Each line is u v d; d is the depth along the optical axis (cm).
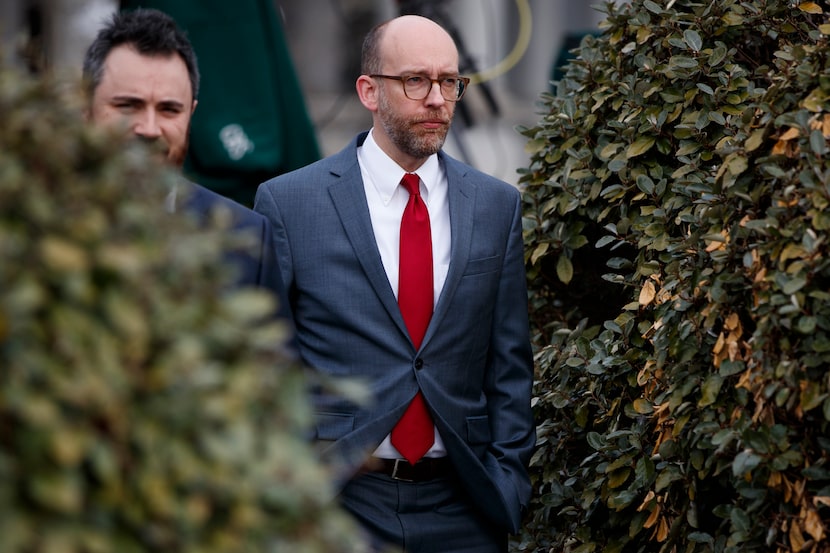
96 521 404
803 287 765
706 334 872
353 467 916
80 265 405
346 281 962
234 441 434
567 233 1074
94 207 428
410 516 950
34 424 389
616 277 995
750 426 815
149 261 436
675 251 917
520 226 1035
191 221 478
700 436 877
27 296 389
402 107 965
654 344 908
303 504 463
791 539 781
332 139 2334
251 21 1483
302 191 995
